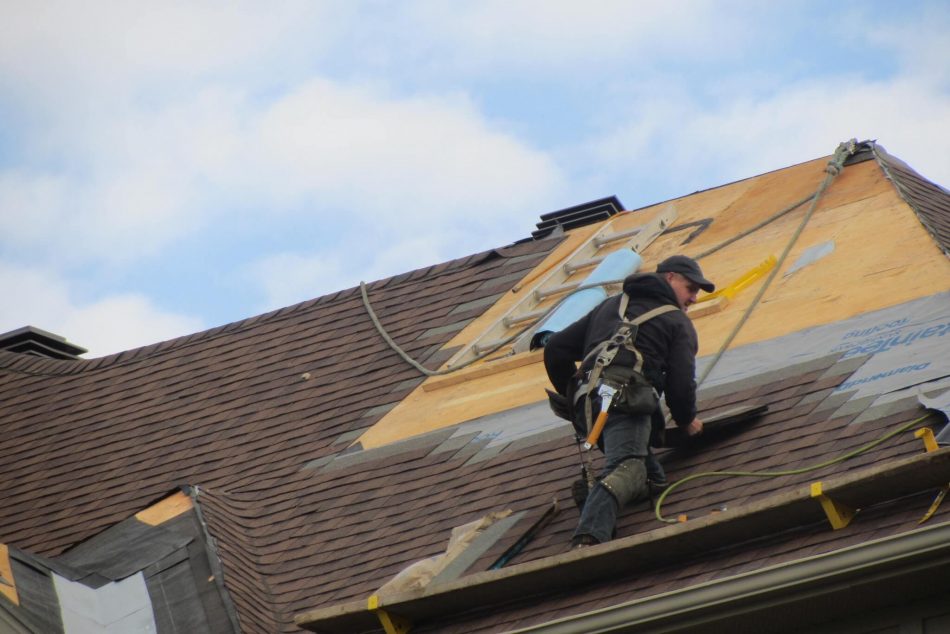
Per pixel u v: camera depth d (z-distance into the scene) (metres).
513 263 26.42
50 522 22.25
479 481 18.56
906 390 15.54
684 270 16.78
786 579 12.59
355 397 23.20
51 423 25.89
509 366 21.78
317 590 17.81
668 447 16.73
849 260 20.17
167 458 23.20
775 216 23.11
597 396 15.54
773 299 20.02
